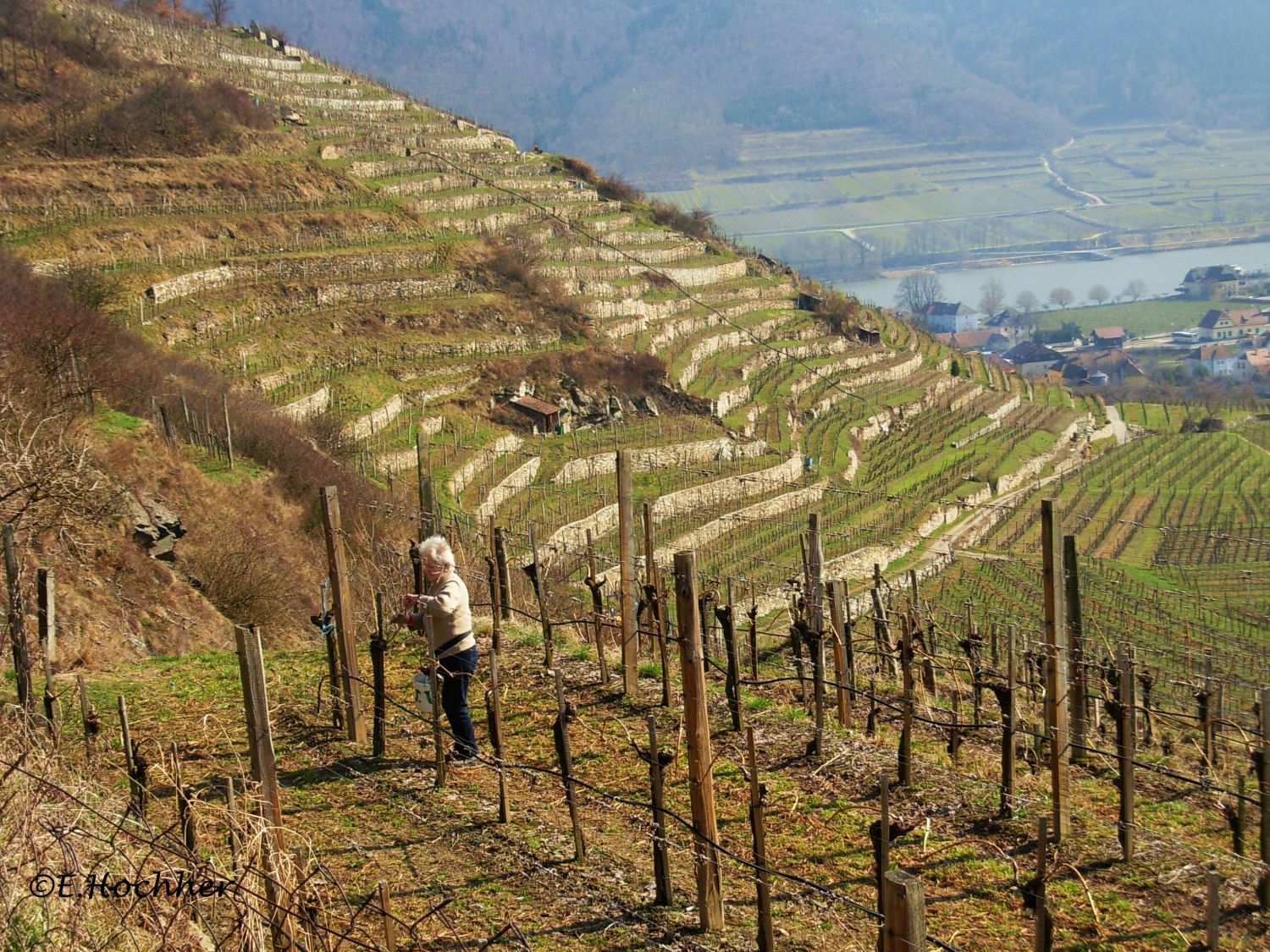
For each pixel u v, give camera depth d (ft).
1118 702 30.12
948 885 27.55
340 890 23.71
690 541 147.02
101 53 258.57
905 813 30.96
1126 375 509.76
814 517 39.93
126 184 213.25
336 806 31.73
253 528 79.87
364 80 371.76
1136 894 27.20
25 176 202.08
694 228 337.11
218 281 195.31
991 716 40.04
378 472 140.56
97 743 32.94
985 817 30.78
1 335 86.38
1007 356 566.36
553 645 45.29
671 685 40.52
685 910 26.16
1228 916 26.27
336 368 188.34
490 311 224.53
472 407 195.00
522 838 29.71
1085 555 170.30
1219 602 135.54
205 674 42.86
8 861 23.07
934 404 289.33
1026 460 251.19
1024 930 25.55
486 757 34.86
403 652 45.24
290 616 69.77
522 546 115.14
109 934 22.39
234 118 257.14
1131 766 29.09
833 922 25.63
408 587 52.90
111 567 58.90
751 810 23.72
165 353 137.28
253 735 23.79
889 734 37.78
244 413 103.71
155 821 28.99
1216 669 60.59
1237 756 38.55
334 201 240.53
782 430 227.61
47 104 229.45
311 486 94.43
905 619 33.60
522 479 167.22
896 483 217.97
